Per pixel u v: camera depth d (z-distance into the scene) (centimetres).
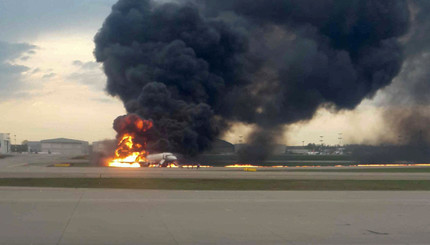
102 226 1507
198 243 1274
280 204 2125
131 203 2114
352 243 1290
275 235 1392
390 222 1638
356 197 2456
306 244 1274
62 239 1298
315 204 2134
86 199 2256
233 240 1317
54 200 2202
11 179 3544
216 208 1972
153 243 1266
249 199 2320
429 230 1488
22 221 1588
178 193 2603
